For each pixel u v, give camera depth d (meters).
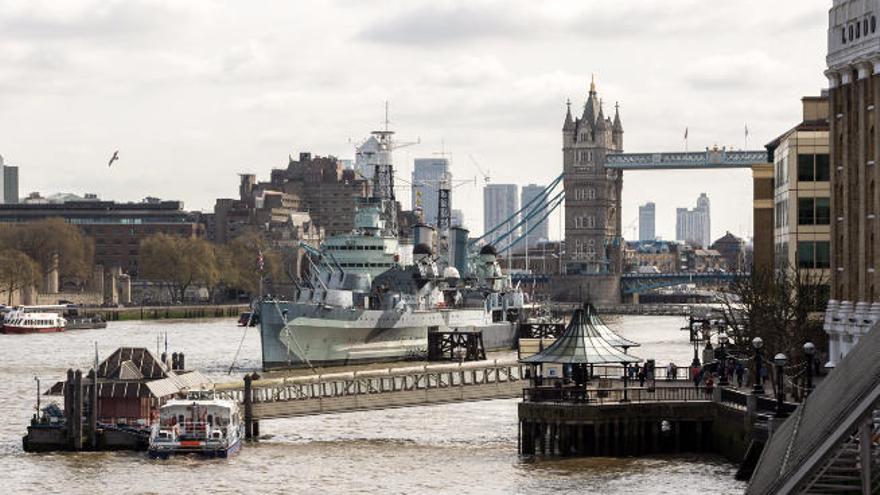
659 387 178.50
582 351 174.12
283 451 177.00
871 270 165.38
